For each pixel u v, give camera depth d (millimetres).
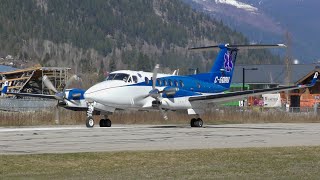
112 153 46875
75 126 92125
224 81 100500
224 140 61562
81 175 37438
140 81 88062
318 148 52406
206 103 92438
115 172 38688
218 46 99812
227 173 38344
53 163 41969
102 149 50250
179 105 89250
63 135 66562
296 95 193000
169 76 91625
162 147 52750
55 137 63375
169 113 115062
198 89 95188
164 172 38625
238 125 105312
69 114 105562
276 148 52281
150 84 89188
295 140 62469
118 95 85938
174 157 45562
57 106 93562
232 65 101500
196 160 44188
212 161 43781
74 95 89062
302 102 191500
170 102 88188
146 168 40406
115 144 55156
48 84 95125
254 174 37969
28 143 55500
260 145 55875
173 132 74375
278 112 134625
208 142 58750
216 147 53344
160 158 44969
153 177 36562
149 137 64500
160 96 87375
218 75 99375
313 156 46875
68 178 36125
